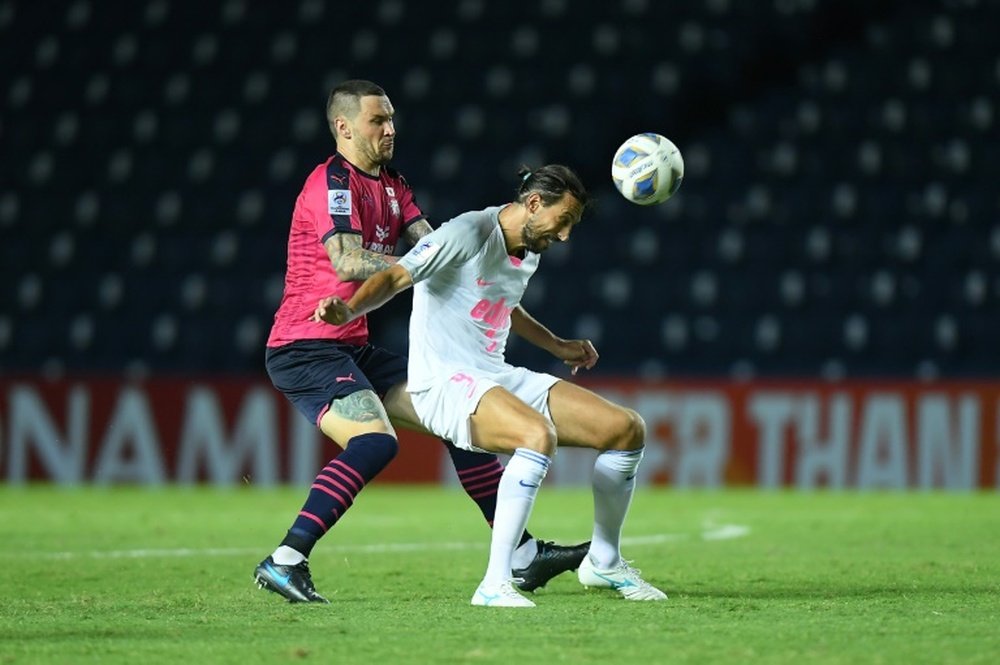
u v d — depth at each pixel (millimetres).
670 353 69000
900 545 32594
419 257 20406
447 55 81312
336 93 22828
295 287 22609
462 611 19312
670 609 19594
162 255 75688
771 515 43062
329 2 83750
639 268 71500
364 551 31188
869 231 72938
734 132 77188
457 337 21422
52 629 17422
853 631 17031
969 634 16750
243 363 71625
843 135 76750
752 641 16156
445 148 78188
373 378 23016
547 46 81000
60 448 58406
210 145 79875
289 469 57188
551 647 15703
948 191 74500
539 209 20781
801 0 81000
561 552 22281
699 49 80188
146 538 35188
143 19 84875
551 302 70500
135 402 58188
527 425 20438
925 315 69938
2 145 81375
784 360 68688
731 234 72688
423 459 58500
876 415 55906
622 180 22266
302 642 16188
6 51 85000
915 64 78875
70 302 74562
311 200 22250
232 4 84500
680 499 50844
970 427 55594
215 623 18016
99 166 79812
